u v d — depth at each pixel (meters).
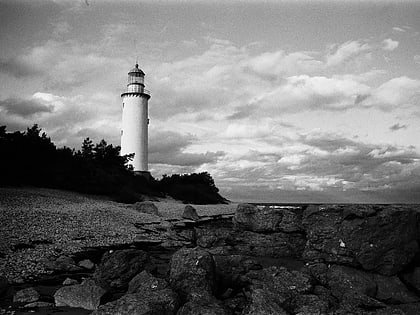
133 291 14.10
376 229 16.03
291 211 23.94
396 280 15.26
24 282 16.20
